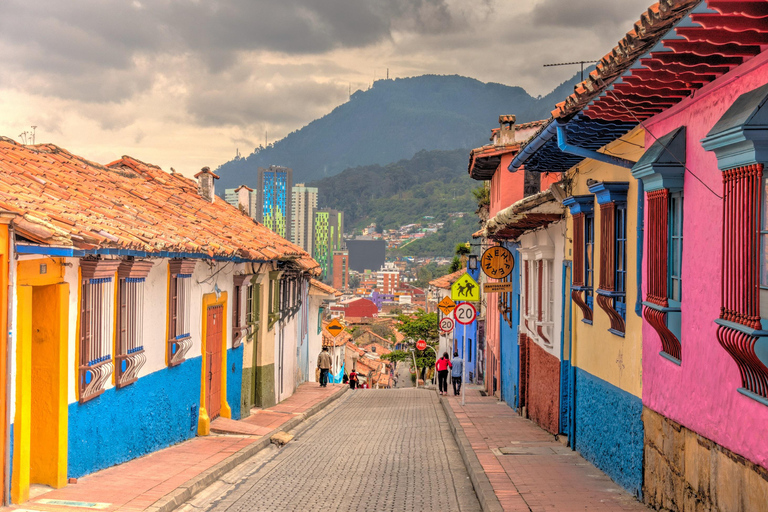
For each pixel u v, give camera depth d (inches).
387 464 475.8
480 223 1325.0
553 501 335.6
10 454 288.0
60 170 498.6
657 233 302.5
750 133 199.3
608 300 382.9
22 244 279.3
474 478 401.1
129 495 332.5
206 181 788.6
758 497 210.7
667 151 277.4
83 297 352.8
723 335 221.1
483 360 1289.4
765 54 207.3
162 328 470.6
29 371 299.3
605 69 259.9
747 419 218.8
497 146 927.0
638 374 342.6
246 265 692.1
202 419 554.6
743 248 213.0
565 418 530.6
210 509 346.3
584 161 469.4
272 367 810.2
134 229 395.9
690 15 191.6
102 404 379.2
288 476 433.1
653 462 315.3
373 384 2785.4
